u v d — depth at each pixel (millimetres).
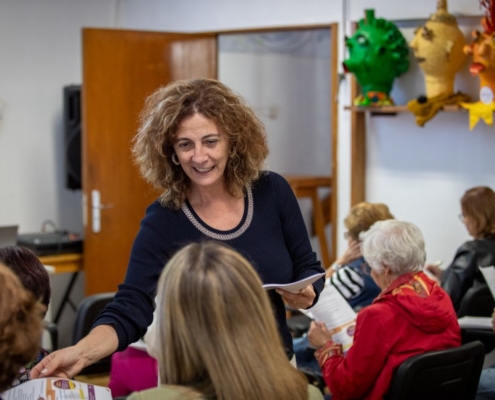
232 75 5883
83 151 5348
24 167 5773
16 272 2057
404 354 2621
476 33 3961
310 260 2215
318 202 5555
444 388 2627
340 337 2900
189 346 1396
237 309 1398
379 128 4793
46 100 5867
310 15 5184
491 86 3992
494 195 3656
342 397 2723
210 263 1426
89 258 5391
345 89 4992
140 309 2051
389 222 2766
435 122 4531
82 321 3363
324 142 5910
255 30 5469
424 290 2678
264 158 2139
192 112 1991
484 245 3562
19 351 1483
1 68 5633
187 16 5871
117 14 6262
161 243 2098
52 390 1709
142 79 5480
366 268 3584
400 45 4402
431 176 4582
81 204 6074
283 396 1394
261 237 2137
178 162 2076
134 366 3266
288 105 5980
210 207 2121
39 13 5805
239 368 1376
